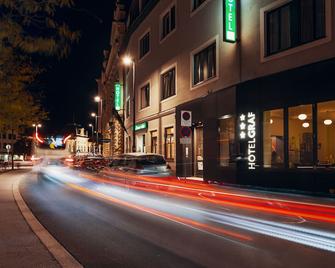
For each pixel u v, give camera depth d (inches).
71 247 306.5
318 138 606.5
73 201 596.4
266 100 698.2
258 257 266.5
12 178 1146.0
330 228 352.2
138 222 406.3
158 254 281.9
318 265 246.2
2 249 281.6
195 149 967.6
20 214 441.7
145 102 1401.3
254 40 740.0
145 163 716.0
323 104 600.4
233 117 789.2
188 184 742.5
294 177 632.4
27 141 2792.8
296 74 642.2
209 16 895.7
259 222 385.7
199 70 960.3
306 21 645.3
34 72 883.4
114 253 287.0
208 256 272.7
